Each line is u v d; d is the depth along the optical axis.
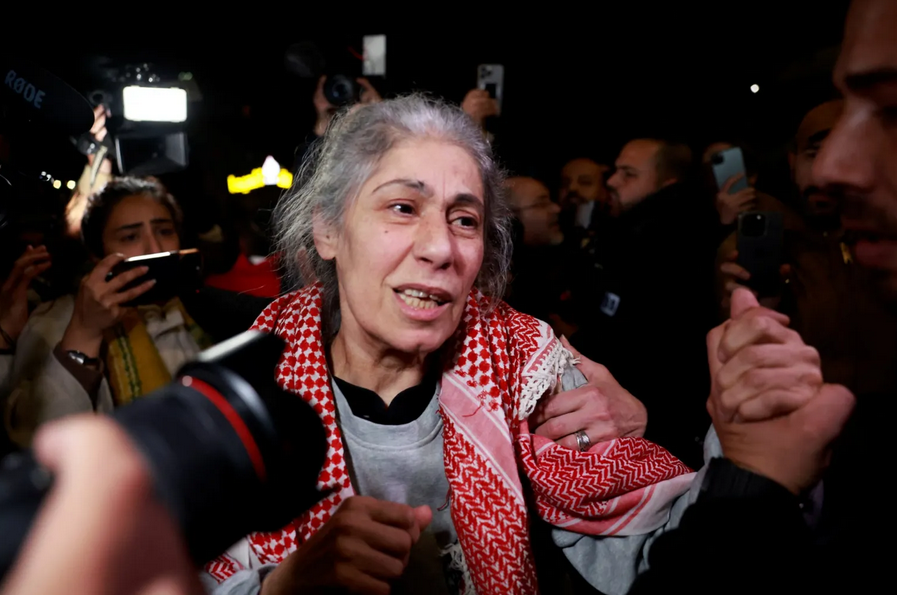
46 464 0.31
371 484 1.04
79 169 1.69
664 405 1.62
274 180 2.61
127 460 0.30
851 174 0.88
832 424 0.80
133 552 0.28
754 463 0.81
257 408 0.48
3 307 1.60
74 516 0.28
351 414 1.05
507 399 1.07
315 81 2.62
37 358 1.54
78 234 1.94
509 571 0.99
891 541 0.79
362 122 1.01
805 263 1.13
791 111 1.85
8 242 1.81
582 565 1.08
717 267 1.59
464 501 1.01
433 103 1.05
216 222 2.36
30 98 1.55
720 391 0.84
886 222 0.88
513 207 2.30
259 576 0.93
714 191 1.69
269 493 0.48
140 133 2.34
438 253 0.93
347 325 1.04
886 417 0.85
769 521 0.79
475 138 1.04
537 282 2.13
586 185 3.02
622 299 1.73
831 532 0.81
